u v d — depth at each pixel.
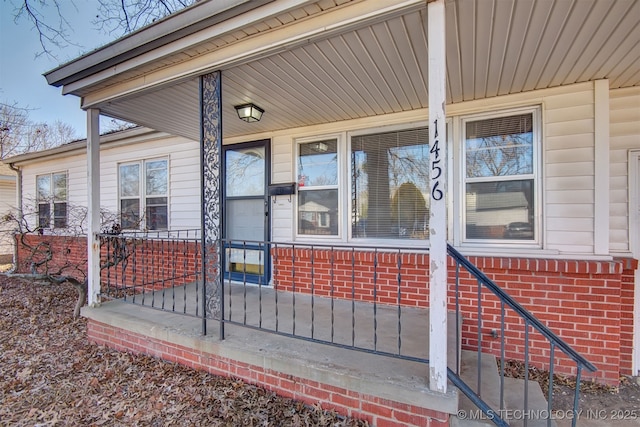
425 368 2.16
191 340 2.78
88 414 2.31
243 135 4.75
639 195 2.95
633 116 2.96
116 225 4.74
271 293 4.21
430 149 1.86
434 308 1.88
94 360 3.12
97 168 3.64
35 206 7.92
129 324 3.20
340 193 4.04
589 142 2.95
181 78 2.72
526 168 3.21
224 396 2.42
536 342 3.06
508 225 3.28
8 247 11.55
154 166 5.88
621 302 3.01
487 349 3.23
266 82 2.89
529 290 3.07
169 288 4.62
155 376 2.75
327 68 2.62
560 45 2.27
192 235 5.39
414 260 3.45
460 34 2.13
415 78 2.81
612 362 2.82
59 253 7.04
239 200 4.88
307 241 4.23
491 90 3.12
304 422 2.13
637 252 2.96
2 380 2.81
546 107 3.09
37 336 3.81
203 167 2.80
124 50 2.65
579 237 2.99
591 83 2.93
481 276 2.00
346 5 1.94
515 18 1.95
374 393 2.02
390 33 2.11
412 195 3.69
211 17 2.18
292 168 4.37
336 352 2.42
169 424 2.17
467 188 3.43
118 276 5.98
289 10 1.99
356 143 4.00
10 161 8.09
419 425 1.94
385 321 3.09
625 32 2.10
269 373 2.46
